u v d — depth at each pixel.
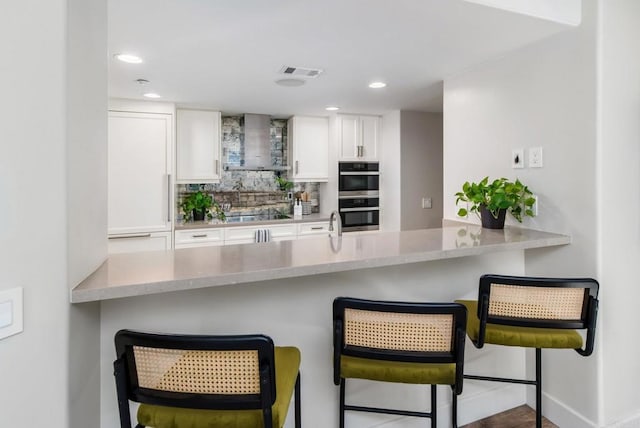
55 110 0.97
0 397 0.88
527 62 2.20
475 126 2.59
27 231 0.93
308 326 1.68
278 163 4.75
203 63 2.47
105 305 1.36
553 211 2.08
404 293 1.90
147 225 3.68
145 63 2.47
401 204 4.22
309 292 1.67
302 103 3.79
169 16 1.77
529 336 1.52
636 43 1.96
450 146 2.82
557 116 2.04
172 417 1.04
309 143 4.54
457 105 2.75
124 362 0.99
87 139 1.17
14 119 0.91
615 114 1.89
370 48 2.21
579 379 1.99
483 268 2.12
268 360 0.94
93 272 1.23
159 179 3.70
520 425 2.09
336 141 4.37
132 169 3.60
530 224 2.23
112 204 3.54
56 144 0.97
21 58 0.91
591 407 1.94
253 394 0.97
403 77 2.81
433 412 1.48
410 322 1.21
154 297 1.42
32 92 0.93
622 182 1.92
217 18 1.80
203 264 1.36
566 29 1.95
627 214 1.94
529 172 2.21
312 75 2.76
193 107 3.96
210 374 0.97
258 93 3.32
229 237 4.06
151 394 0.99
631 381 2.01
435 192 4.38
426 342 1.21
